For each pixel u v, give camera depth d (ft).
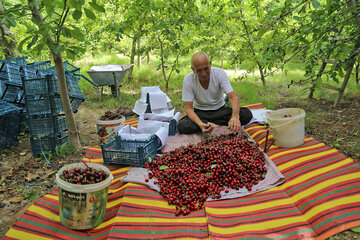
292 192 9.51
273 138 13.50
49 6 8.43
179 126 15.37
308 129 16.75
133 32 30.50
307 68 14.78
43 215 9.29
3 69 18.53
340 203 8.36
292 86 28.17
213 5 26.89
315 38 11.52
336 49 13.76
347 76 19.84
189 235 7.99
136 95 27.45
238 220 8.45
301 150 12.26
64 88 14.78
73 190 8.32
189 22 25.99
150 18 26.17
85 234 8.54
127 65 28.43
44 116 15.24
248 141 13.24
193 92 15.34
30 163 14.34
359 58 19.33
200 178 10.28
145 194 9.88
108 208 9.74
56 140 15.30
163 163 11.86
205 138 14.40
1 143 15.96
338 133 15.79
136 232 8.16
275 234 7.79
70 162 14.29
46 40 9.63
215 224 8.28
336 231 7.50
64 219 8.68
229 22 27.50
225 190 9.89
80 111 23.57
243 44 24.77
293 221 8.21
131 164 12.39
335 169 10.29
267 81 31.24
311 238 7.57
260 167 10.93
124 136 13.33
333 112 19.53
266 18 13.02
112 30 25.85
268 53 11.48
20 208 10.55
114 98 26.45
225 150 11.59
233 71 38.09
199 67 13.28
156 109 18.72
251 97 23.82
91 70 24.82
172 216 8.91
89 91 29.45
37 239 8.27
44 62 22.76
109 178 8.92
